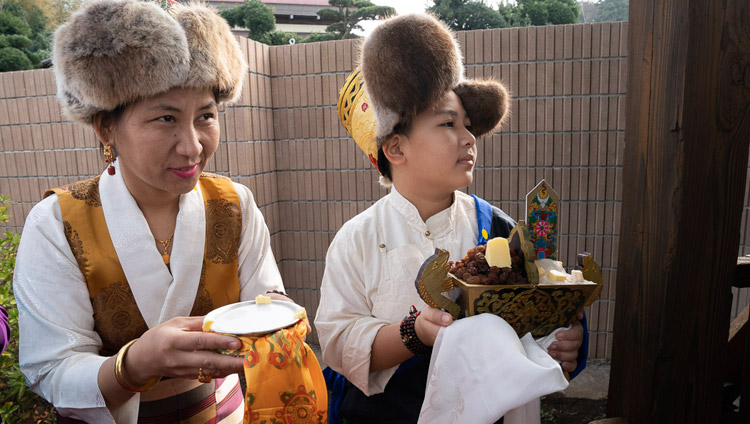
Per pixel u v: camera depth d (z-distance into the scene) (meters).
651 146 1.43
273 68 4.00
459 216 1.35
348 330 1.23
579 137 3.64
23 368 1.03
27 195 4.46
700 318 1.42
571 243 3.79
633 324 1.56
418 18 1.17
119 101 0.97
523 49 3.61
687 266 1.39
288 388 0.90
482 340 0.95
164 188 1.05
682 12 1.29
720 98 1.32
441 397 0.99
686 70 1.29
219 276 1.24
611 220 3.70
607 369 3.77
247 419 0.89
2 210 2.96
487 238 1.33
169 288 1.16
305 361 0.96
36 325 1.03
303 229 4.19
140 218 1.14
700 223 1.37
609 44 3.49
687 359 1.44
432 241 1.29
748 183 3.21
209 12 1.08
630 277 1.57
